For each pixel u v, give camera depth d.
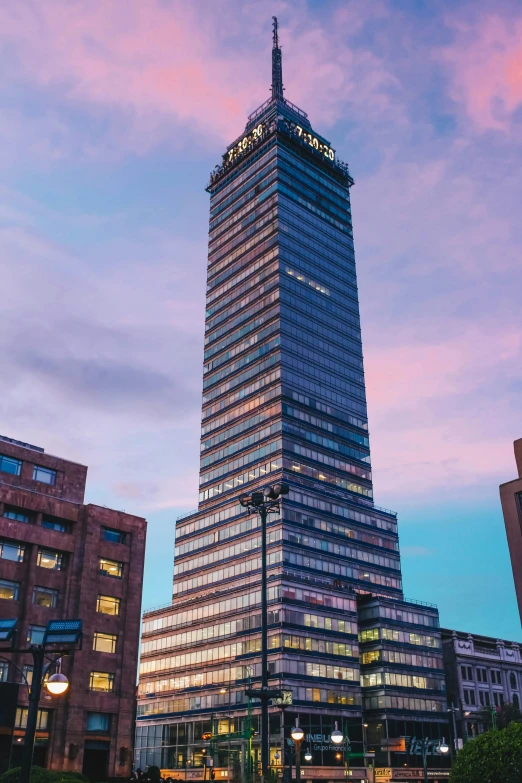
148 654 141.75
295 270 161.25
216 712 118.88
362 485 150.00
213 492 150.25
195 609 134.62
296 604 116.94
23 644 58.44
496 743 44.22
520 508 54.09
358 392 161.50
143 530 70.69
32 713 25.02
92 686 61.28
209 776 114.25
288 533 126.00
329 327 162.25
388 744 114.06
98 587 64.88
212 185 194.00
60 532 64.62
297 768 47.25
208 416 161.50
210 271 180.75
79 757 57.84
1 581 59.72
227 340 165.25
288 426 140.88
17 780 43.22
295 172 175.88
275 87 199.25
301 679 111.00
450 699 132.12
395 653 124.12
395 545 147.75
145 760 130.62
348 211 186.88
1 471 64.44
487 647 143.38
